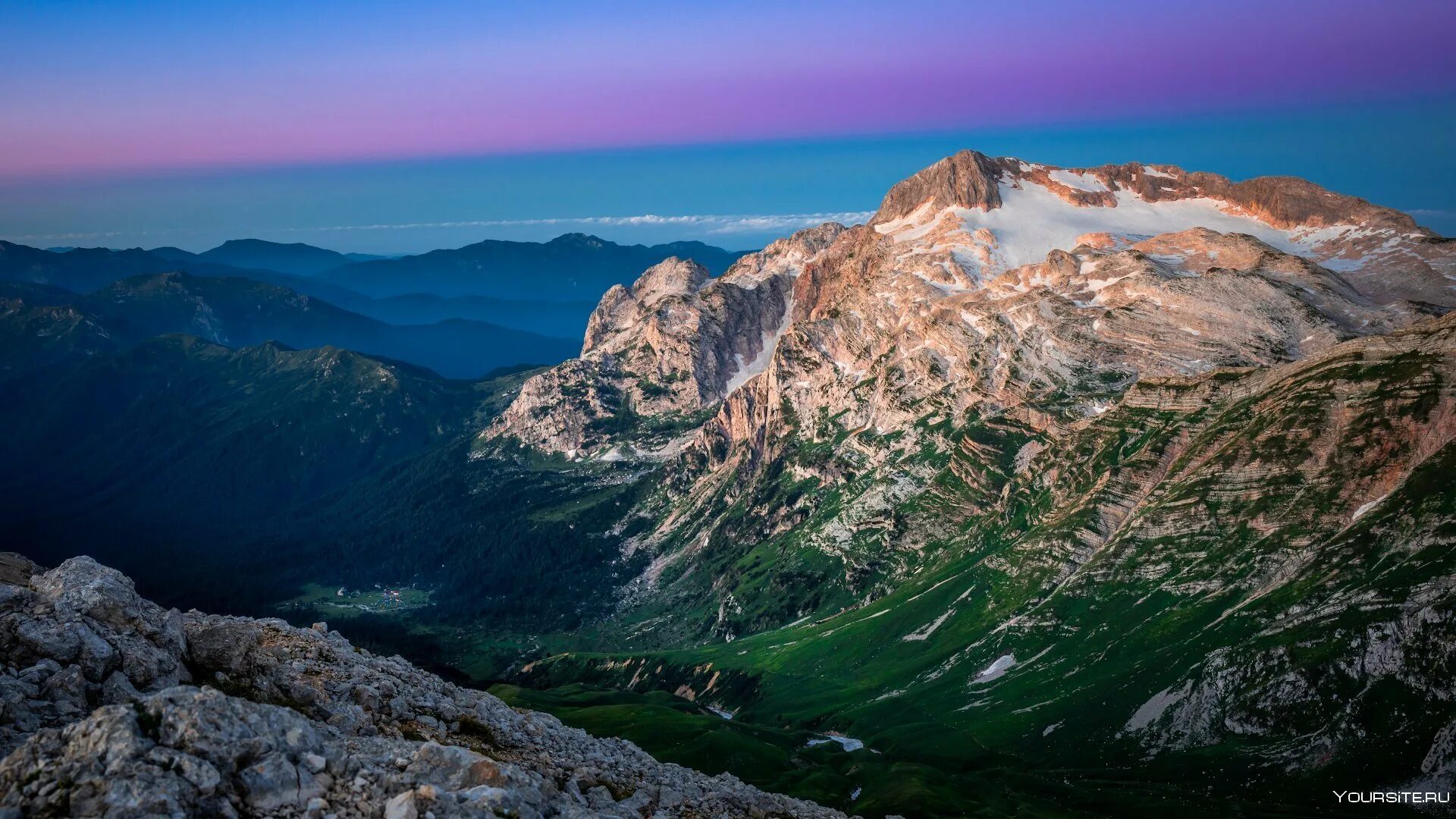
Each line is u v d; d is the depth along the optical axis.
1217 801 169.50
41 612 48.03
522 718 72.19
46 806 32.78
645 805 60.25
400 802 36.84
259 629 65.44
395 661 71.62
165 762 34.84
